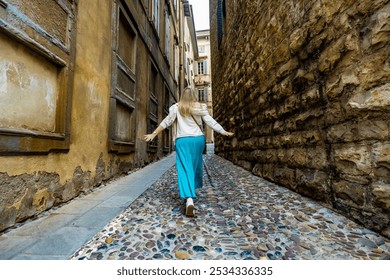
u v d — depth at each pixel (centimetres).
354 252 143
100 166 366
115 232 180
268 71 361
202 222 202
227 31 734
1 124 182
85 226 191
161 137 972
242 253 147
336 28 196
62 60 260
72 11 287
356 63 174
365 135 168
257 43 414
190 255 146
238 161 591
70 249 152
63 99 265
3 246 154
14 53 197
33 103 222
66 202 264
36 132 213
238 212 226
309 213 210
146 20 698
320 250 148
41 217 213
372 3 158
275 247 154
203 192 317
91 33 342
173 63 1359
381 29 152
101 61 376
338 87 195
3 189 176
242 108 541
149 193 316
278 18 318
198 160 239
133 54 575
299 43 259
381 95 153
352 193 183
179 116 240
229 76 704
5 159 179
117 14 449
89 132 330
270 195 283
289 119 294
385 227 154
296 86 271
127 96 509
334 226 179
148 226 193
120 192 318
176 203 264
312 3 231
